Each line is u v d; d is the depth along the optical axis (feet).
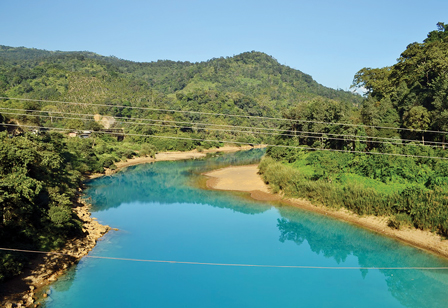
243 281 96.32
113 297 86.02
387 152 187.73
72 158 230.68
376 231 133.08
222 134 480.64
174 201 181.68
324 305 85.05
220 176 248.11
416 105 216.74
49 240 104.32
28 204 100.99
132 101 543.39
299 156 240.32
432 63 217.77
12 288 82.17
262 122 557.33
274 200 180.55
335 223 143.74
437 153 173.58
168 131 436.76
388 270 104.01
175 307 82.69
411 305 85.35
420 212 124.67
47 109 418.31
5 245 92.68
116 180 236.84
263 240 126.41
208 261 108.17
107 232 130.62
